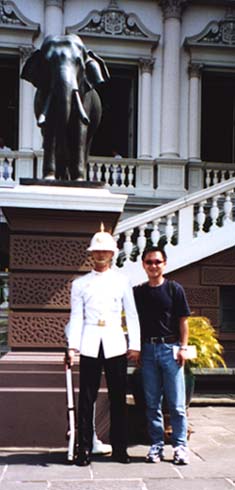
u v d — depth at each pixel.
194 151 17.97
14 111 17.91
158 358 5.56
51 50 6.40
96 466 5.40
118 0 17.91
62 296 6.29
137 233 11.12
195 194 10.86
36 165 17.16
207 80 18.66
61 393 6.02
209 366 6.46
